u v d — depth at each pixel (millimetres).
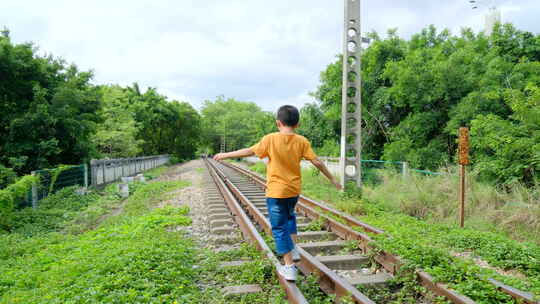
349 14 10336
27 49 13180
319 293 3527
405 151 13914
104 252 5184
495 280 3506
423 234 6121
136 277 3900
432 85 13227
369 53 18047
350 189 9805
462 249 5359
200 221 7559
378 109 16969
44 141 12406
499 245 5203
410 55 14758
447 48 15992
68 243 6312
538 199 6957
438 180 9148
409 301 3441
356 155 10359
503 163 8633
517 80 10969
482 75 12328
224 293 3615
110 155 24594
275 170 3420
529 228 6418
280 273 3619
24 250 6004
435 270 3627
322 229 6648
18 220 8180
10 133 12180
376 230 5645
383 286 3867
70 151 14219
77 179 13031
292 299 3225
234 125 76812
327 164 16797
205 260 4758
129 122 26594
